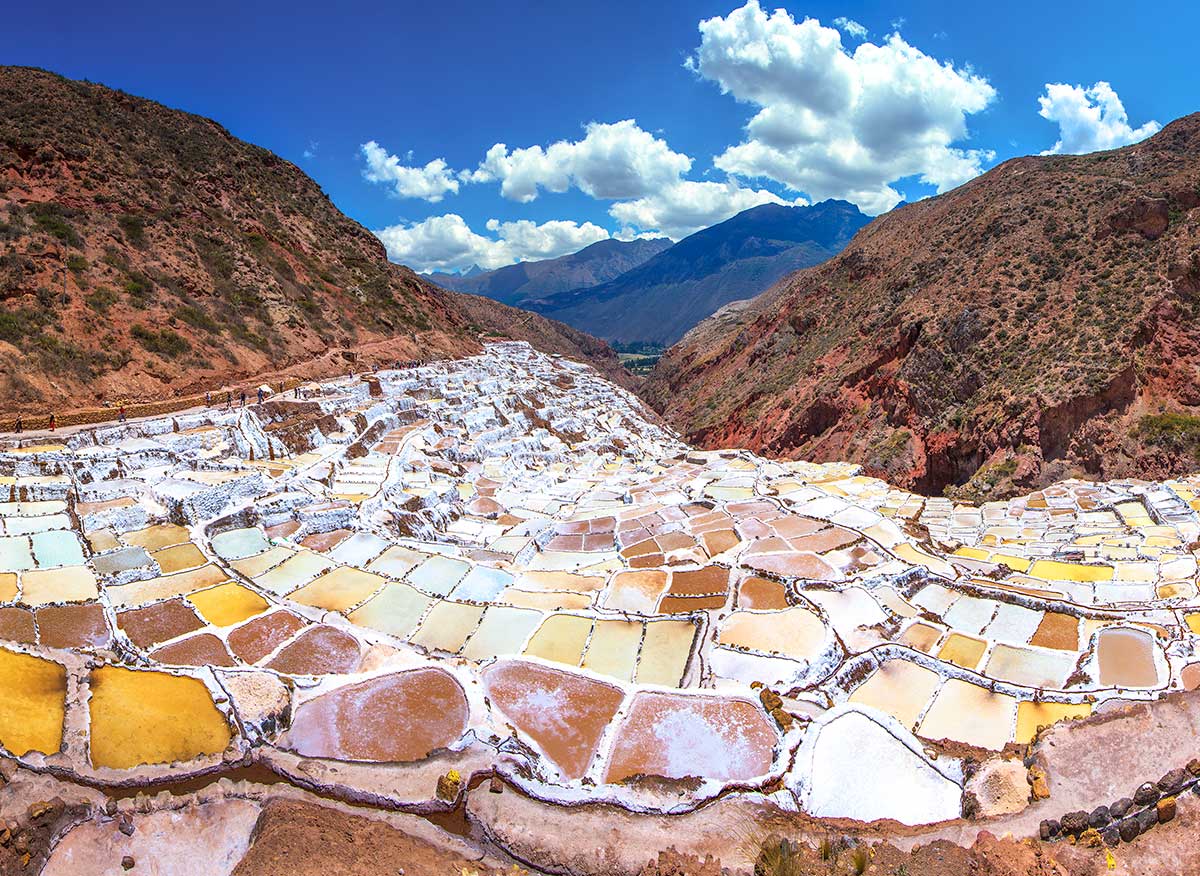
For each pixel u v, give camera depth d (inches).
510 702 917.8
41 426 1738.4
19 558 1221.1
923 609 1312.7
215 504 1509.6
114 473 1606.8
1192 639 1152.2
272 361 2677.2
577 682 965.2
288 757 746.8
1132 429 2583.7
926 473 3112.7
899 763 793.6
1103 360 2709.2
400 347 3494.1
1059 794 671.1
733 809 692.7
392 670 961.5
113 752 733.3
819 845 619.2
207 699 837.2
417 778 716.0
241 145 4197.8
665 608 1299.2
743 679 1047.6
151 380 2167.8
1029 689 1015.6
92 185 2684.5
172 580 1235.2
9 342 1931.6
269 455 1994.3
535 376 4424.2
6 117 2655.0
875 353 3777.1
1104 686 1033.5
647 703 915.4
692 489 2292.1
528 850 641.6
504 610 1253.1
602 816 675.4
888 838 641.6
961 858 593.3
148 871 630.5
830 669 1082.1
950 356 3312.0
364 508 1660.9
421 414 2807.6
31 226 2320.4
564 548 1697.8
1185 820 615.5
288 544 1457.9
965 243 3998.5
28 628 1019.3
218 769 723.4
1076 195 3634.4
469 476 2351.1
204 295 2706.7
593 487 2401.6
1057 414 2664.9
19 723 756.0
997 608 1302.9
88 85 3282.5
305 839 638.5
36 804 647.8
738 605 1300.4
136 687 845.2
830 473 2847.0
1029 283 3336.6
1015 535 1975.9
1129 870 575.5
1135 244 3120.1
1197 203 3041.3
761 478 2427.4
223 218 3272.6
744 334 5890.8
